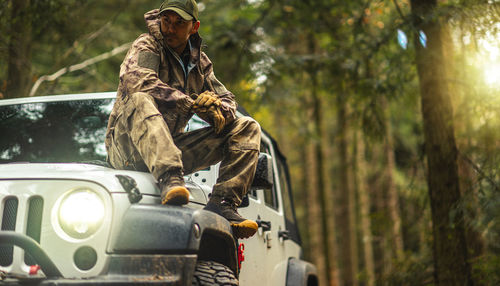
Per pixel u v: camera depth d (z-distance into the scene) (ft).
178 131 14.51
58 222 12.18
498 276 22.52
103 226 12.02
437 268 24.30
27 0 31.01
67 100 18.94
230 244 13.78
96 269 11.85
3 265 12.44
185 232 12.07
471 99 24.45
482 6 24.45
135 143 13.50
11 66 31.63
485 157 23.38
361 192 62.18
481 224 22.34
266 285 20.11
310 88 36.24
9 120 18.80
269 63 35.04
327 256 67.46
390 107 36.78
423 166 28.09
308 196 67.56
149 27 14.67
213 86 15.56
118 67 41.88
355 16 35.14
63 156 18.38
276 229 22.13
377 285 27.78
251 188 15.44
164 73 14.64
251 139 14.55
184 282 11.94
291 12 40.32
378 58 30.14
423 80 25.31
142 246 11.87
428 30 25.40
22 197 12.37
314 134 51.98
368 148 29.96
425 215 27.91
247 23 42.04
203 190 15.42
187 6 14.35
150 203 12.81
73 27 35.22
